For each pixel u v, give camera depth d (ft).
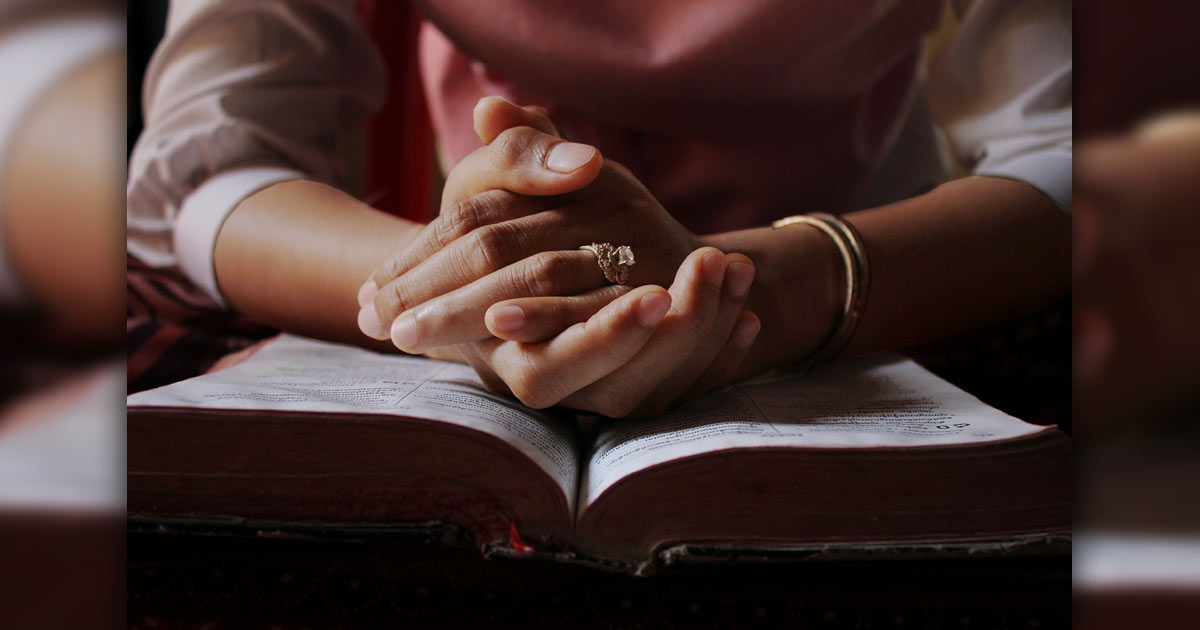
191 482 1.74
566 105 2.65
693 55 2.44
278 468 1.76
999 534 1.70
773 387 2.09
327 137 2.67
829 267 2.14
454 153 3.00
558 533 1.73
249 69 2.51
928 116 2.97
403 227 2.20
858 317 2.14
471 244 1.93
